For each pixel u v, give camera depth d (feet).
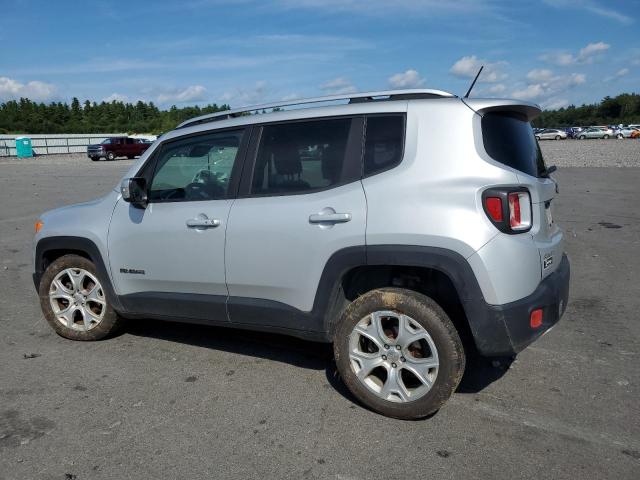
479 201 10.55
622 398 12.27
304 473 9.70
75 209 16.14
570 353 14.79
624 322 17.08
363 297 11.61
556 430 11.00
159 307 14.49
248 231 12.69
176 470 9.80
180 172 14.23
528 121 12.96
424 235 10.71
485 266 10.38
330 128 12.30
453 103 11.37
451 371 10.82
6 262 26.73
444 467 9.82
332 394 12.64
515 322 10.53
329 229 11.66
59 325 16.21
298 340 16.01
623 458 10.03
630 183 54.95
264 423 11.37
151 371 13.96
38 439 10.80
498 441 10.62
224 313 13.43
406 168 11.22
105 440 10.76
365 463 9.96
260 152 13.05
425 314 10.93
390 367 11.45
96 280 15.64
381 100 12.26
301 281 12.19
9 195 53.01
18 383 13.29
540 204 11.45
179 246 13.78
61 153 181.78
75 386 13.11
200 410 11.92
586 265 24.26
